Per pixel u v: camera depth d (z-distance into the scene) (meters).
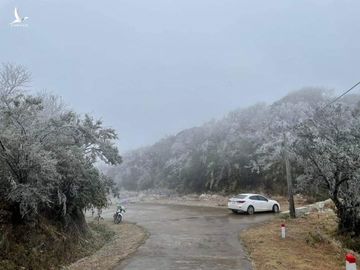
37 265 11.43
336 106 23.28
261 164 45.66
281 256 13.38
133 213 32.97
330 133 19.88
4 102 12.86
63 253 13.35
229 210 33.28
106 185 16.86
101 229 21.44
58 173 13.05
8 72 13.81
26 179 12.19
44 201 12.72
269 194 42.78
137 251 14.37
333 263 13.09
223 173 50.25
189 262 12.26
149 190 62.38
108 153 16.55
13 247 11.28
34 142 12.39
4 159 11.76
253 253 13.83
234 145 52.72
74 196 15.28
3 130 12.09
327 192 20.84
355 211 18.53
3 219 11.84
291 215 25.34
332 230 19.89
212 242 16.47
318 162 19.36
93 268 11.73
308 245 16.08
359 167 17.86
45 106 18.45
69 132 14.43
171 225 23.30
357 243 17.09
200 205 40.62
